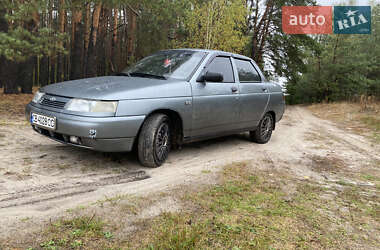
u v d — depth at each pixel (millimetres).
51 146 4324
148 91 3479
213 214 2480
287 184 3500
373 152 6125
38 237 1923
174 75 4133
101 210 2393
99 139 3143
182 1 11641
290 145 6176
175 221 2289
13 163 3418
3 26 9961
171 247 1899
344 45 25375
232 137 6348
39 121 3465
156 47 15469
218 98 4375
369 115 13023
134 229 2129
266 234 2223
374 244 2258
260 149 5391
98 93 3262
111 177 3248
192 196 2834
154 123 3557
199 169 3801
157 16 12320
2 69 12438
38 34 8734
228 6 14969
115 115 3182
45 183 2910
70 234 1987
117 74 4406
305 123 11125
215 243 2020
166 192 2902
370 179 4090
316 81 27281
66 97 3357
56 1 19188
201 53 4527
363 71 25484
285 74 24578
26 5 7930
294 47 23641
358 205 3020
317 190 3391
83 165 3568
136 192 2857
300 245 2119
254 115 5332
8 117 6848
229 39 14961
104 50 27531
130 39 18250
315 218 2602
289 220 2506
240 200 2852
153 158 3619
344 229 2455
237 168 3971
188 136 4078
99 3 11430
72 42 22312
